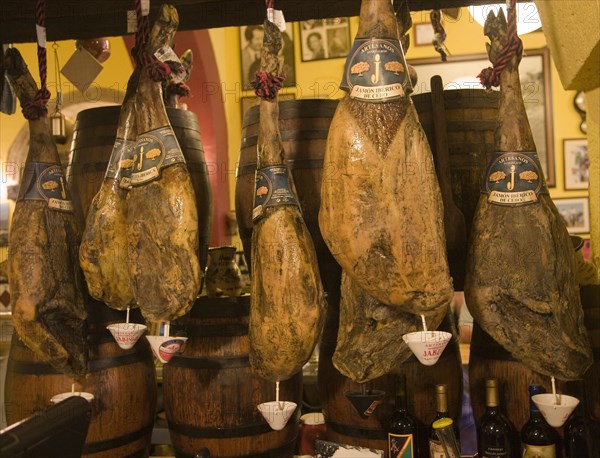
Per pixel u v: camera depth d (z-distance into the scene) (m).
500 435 1.85
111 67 3.19
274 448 1.97
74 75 2.10
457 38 3.98
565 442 1.93
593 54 1.61
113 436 1.97
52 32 2.22
